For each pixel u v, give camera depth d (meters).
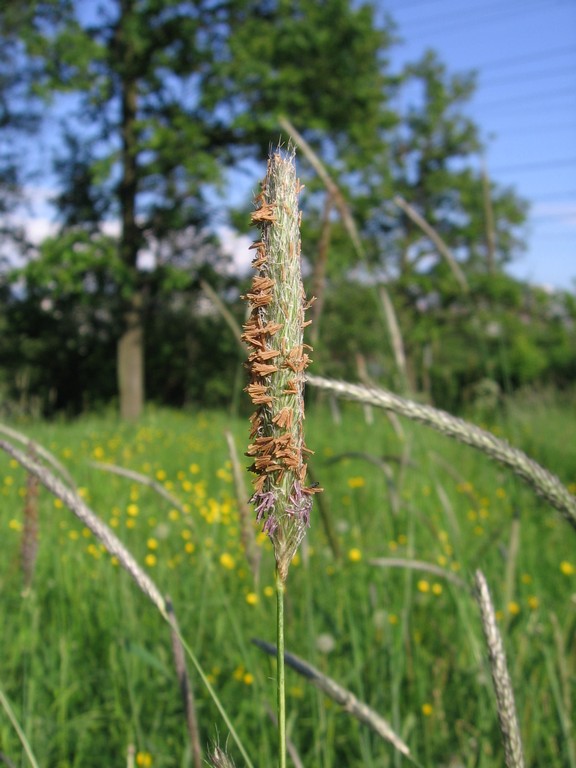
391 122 21.14
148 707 2.75
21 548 2.12
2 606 3.18
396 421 2.85
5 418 11.44
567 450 7.49
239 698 2.80
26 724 2.25
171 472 6.93
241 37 18.17
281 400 1.06
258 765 2.34
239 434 9.30
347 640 2.93
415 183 29.81
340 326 14.05
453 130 29.80
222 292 19.33
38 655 2.98
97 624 3.21
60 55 17.20
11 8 17.19
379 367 4.23
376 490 5.32
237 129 17.58
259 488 1.07
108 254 17.52
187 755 2.33
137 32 17.69
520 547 3.72
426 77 30.30
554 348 19.11
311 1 19.11
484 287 18.22
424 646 3.08
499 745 2.32
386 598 3.13
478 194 29.00
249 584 3.45
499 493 5.52
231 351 21.48
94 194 18.70
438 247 2.90
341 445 6.87
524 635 2.59
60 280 16.83
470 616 2.72
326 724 2.54
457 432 1.29
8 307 21.92
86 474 6.20
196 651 2.55
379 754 2.37
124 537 4.03
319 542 3.90
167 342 23.47
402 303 22.41
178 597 3.43
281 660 1.08
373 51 20.42
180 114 18.73
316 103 19.16
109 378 25.03
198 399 22.47
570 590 3.64
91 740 2.61
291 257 1.06
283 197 1.06
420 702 2.58
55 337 24.17
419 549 4.10
